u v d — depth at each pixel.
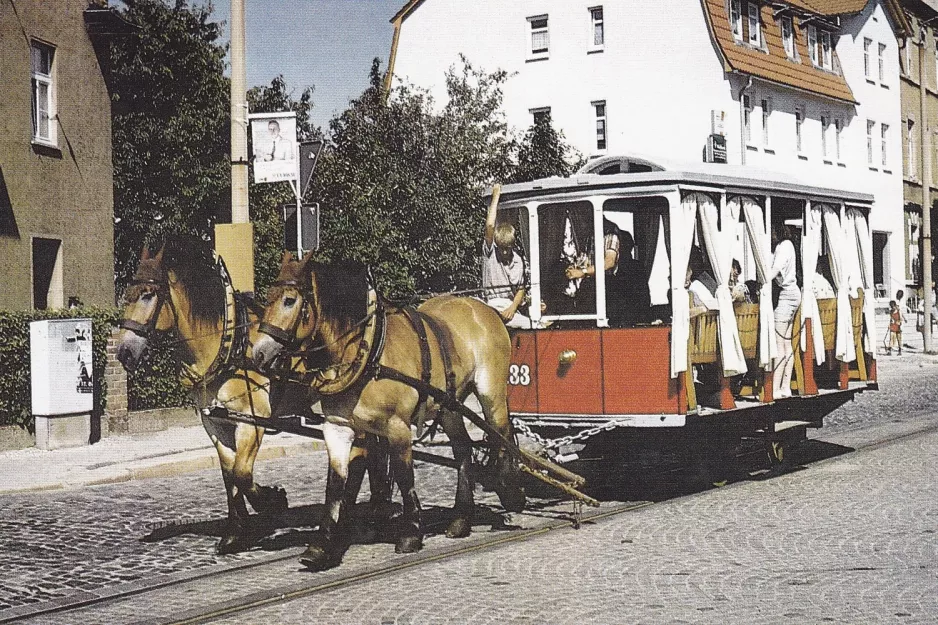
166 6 41.41
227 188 38.72
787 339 13.81
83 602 8.03
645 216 13.55
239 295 9.59
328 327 8.88
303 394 10.02
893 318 40.47
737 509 11.25
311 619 7.40
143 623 7.43
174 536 10.47
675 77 39.62
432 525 10.81
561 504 11.91
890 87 51.81
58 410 16.70
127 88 40.12
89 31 24.08
